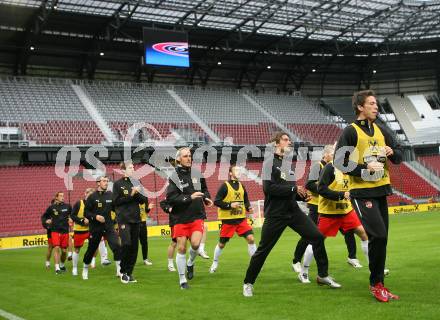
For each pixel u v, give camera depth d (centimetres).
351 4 3228
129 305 626
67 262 1280
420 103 4656
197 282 790
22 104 3094
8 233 2358
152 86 3838
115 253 910
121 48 3559
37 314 607
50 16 2966
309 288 661
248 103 4088
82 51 3412
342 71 4572
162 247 1655
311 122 4112
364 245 796
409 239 1330
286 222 616
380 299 542
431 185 3944
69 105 3244
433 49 4469
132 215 842
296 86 4550
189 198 710
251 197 3108
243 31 3584
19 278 965
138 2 2858
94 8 2923
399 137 4406
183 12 3095
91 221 916
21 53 3247
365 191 544
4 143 2742
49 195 2647
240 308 561
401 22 3622
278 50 3888
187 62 3312
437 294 571
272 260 1017
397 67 4662
